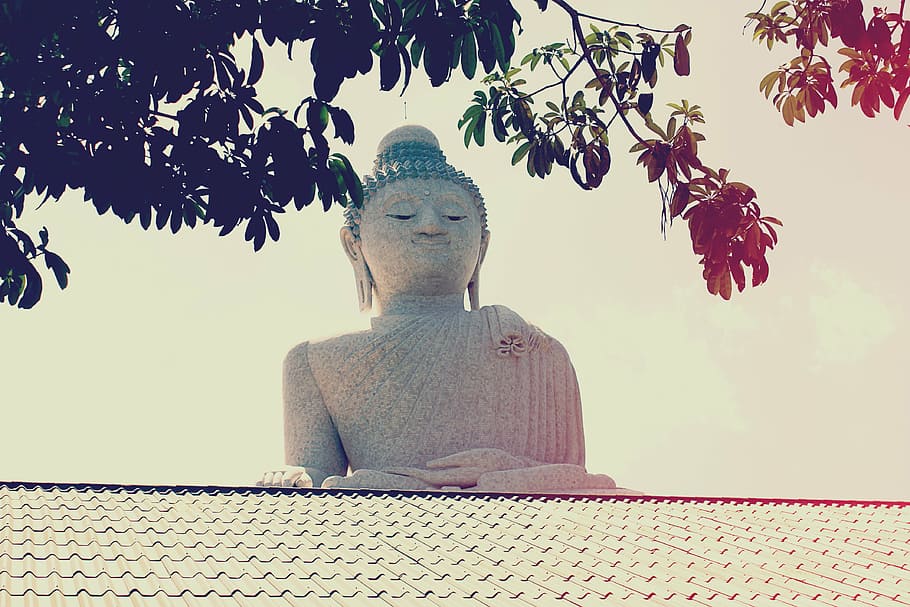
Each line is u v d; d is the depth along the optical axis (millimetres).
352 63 7730
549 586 12836
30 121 7805
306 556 13406
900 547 14523
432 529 14727
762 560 13914
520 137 9617
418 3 7965
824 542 14664
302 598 12086
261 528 14406
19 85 7859
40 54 8016
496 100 9617
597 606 12180
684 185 8992
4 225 8516
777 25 9836
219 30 7801
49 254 8570
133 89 7844
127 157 7828
